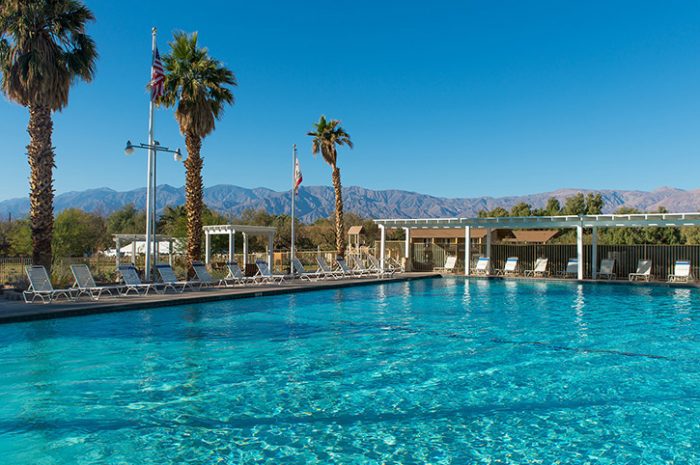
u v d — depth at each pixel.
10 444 5.05
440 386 7.02
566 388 6.96
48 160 15.90
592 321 12.70
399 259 32.62
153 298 14.43
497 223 27.70
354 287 21.72
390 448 5.03
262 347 9.38
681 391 6.83
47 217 15.91
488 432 5.43
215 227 27.28
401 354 8.90
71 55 16.22
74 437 5.23
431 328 11.53
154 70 17.53
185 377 7.37
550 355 8.88
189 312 13.53
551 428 5.55
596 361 8.45
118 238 28.08
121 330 10.84
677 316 13.66
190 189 19.73
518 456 4.86
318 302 16.27
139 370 7.71
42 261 15.84
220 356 8.63
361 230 41.72
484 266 28.48
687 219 23.05
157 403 6.26
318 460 4.76
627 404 6.32
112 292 15.98
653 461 4.75
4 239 39.56
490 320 12.80
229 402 6.32
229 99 20.56
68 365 7.94
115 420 5.70
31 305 12.70
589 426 5.61
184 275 21.36
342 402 6.35
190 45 20.05
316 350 9.16
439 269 31.36
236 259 32.34
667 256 25.62
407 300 17.17
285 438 5.25
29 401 6.28
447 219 28.48
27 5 14.95
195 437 5.27
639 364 8.26
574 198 51.06
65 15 15.86
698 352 9.14
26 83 15.35
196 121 19.66
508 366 8.10
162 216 44.84
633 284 23.38
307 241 52.78
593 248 25.89
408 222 29.70
